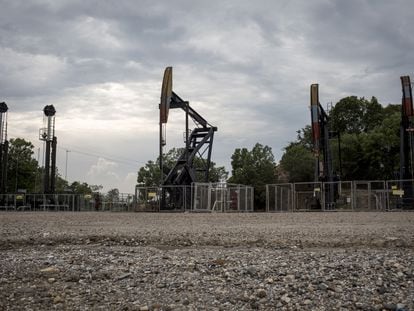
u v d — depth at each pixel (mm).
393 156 85312
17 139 94375
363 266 8117
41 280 7457
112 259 9391
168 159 89938
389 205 41875
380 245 11336
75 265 8750
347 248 11000
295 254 9758
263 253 10047
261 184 80688
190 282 7180
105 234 14531
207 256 9656
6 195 63531
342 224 18922
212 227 17844
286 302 6035
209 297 6348
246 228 16984
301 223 20203
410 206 41094
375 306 5820
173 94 50781
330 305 5910
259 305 5938
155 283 7160
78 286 7043
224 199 46062
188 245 12133
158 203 47219
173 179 50969
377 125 97500
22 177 94312
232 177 86750
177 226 18781
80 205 62062
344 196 45750
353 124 101500
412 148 47562
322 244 11672
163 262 8938
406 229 15391
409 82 47719
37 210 62406
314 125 49656
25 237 13789
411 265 8141
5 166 69188
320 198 45219
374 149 84625
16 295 6520
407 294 6332
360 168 86938
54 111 68125
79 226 19094
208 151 55062
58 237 13742
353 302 6004
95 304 6086
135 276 7668
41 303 6125
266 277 7406
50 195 62875
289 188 48031
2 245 12359
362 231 14680
